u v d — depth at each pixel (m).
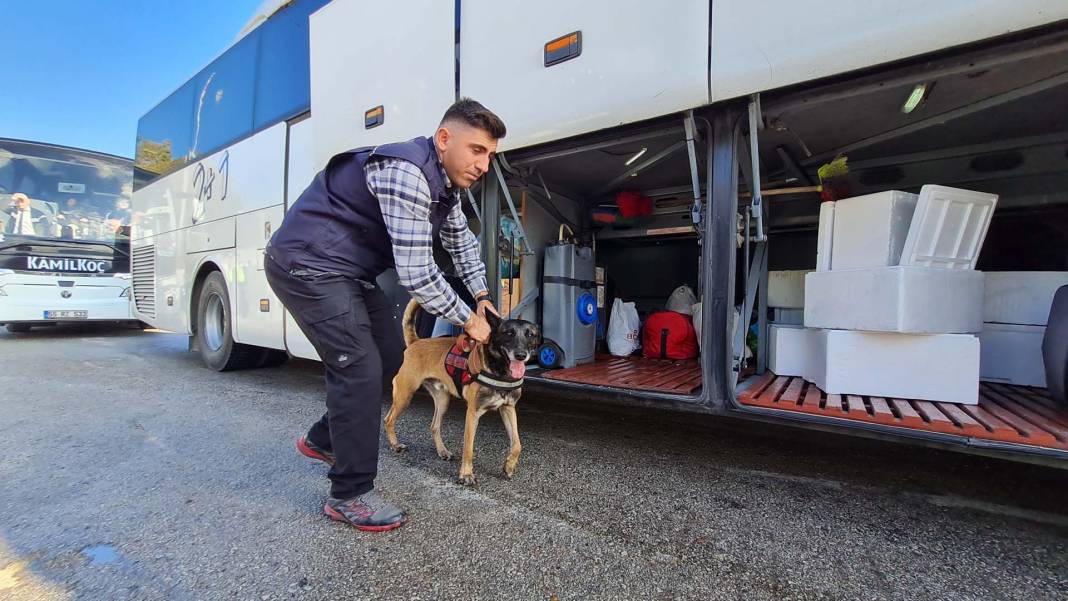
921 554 1.78
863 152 3.23
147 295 6.68
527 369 3.36
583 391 2.84
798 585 1.59
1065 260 3.01
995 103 2.36
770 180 3.78
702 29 2.11
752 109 2.05
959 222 2.28
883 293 2.17
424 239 1.76
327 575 1.64
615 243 5.05
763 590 1.56
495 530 1.93
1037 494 2.31
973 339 2.10
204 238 5.44
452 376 2.54
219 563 1.71
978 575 1.65
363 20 3.50
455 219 2.27
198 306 5.65
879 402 2.18
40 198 7.98
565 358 3.49
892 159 3.28
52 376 5.16
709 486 2.38
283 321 4.31
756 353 3.41
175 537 1.88
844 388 2.34
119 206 8.72
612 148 3.11
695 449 2.94
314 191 1.88
